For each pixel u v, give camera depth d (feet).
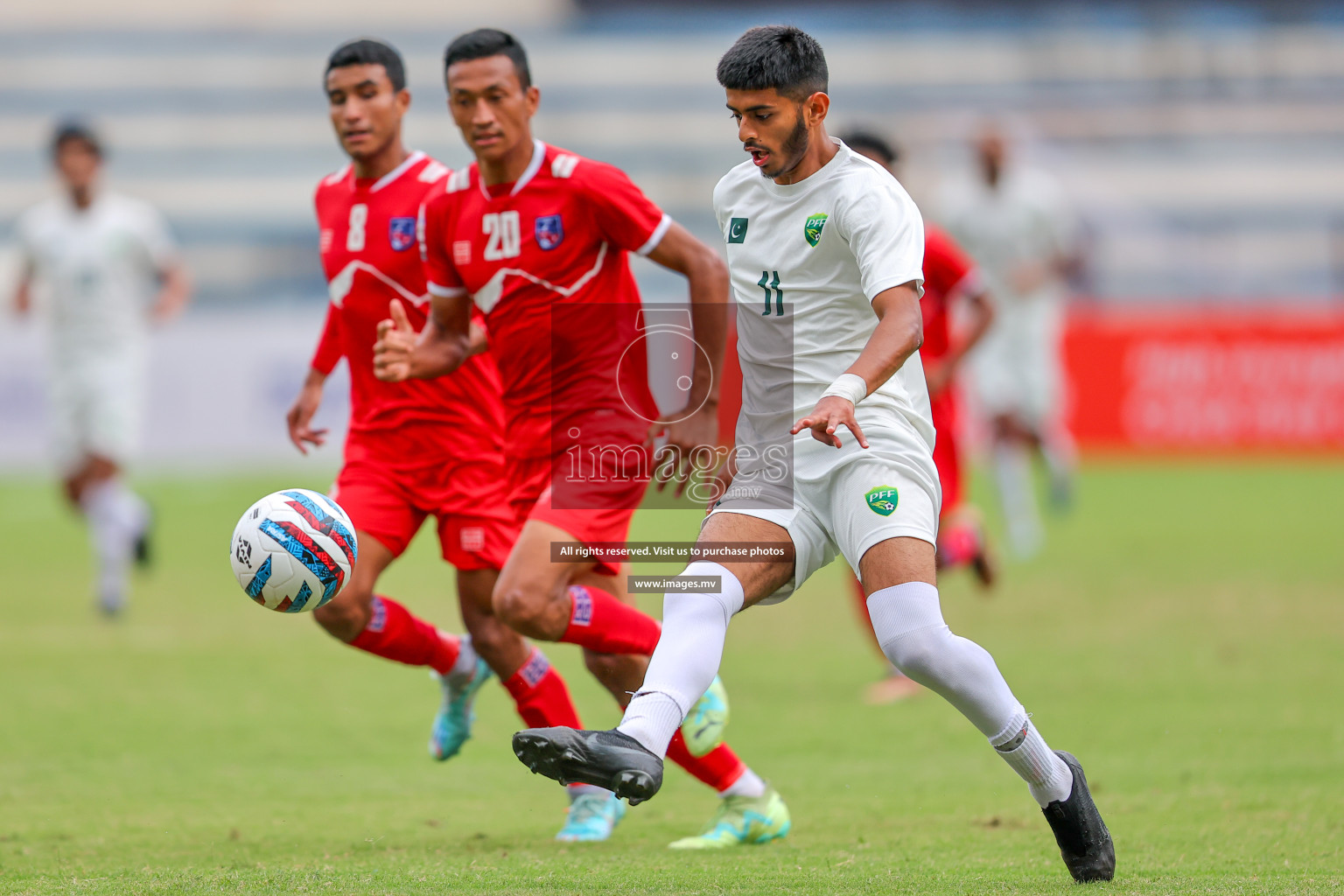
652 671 47.01
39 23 429.38
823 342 49.93
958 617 115.75
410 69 411.13
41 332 224.94
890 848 55.83
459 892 47.57
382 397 67.36
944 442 92.84
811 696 91.20
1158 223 359.05
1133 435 226.79
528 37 420.36
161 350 224.12
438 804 65.62
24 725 82.74
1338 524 166.30
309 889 48.19
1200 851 53.62
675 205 374.22
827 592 141.28
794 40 48.29
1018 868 51.65
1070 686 89.86
